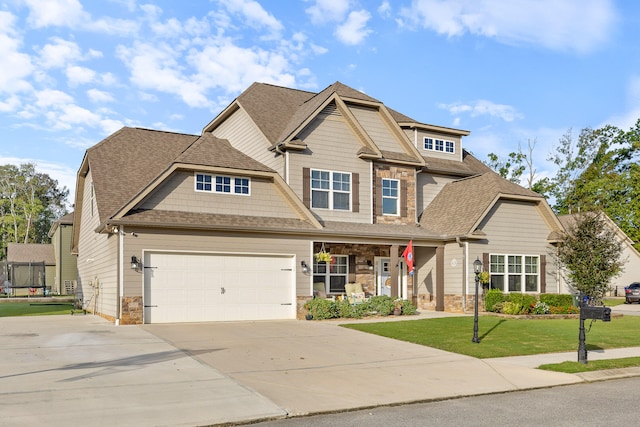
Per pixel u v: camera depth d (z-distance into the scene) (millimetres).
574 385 10391
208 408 7922
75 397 8164
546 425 7457
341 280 23625
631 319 21984
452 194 26031
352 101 23531
